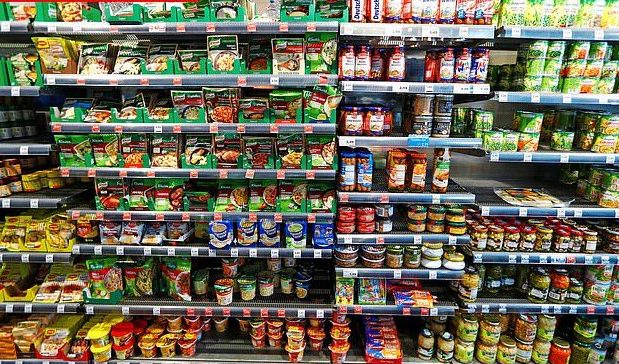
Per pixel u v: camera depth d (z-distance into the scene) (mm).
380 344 2904
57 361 2865
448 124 2711
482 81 2635
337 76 2613
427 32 2521
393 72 2637
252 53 2777
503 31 2543
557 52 2641
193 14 2572
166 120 2684
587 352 2969
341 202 2820
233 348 3014
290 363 2877
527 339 2961
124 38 3139
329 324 3238
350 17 2559
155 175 2736
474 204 2924
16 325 2904
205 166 2754
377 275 2846
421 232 2869
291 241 2871
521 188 3215
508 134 2752
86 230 2891
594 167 3000
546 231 2908
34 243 2898
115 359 2896
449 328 3131
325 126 2617
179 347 2980
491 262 2887
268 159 2730
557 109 3268
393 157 2766
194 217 2812
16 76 2715
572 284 2971
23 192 2975
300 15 2543
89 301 2918
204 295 3051
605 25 2631
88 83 2635
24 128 3172
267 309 2895
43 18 2594
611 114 2805
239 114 2666
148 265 2994
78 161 2773
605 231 2969
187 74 2627
